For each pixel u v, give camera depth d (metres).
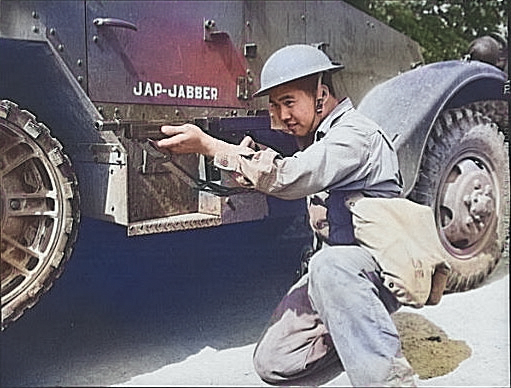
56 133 2.21
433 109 2.73
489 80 2.88
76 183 2.04
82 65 2.11
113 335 2.29
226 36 2.40
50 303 2.40
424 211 2.19
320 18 2.66
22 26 2.01
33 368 2.11
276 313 2.32
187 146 2.13
